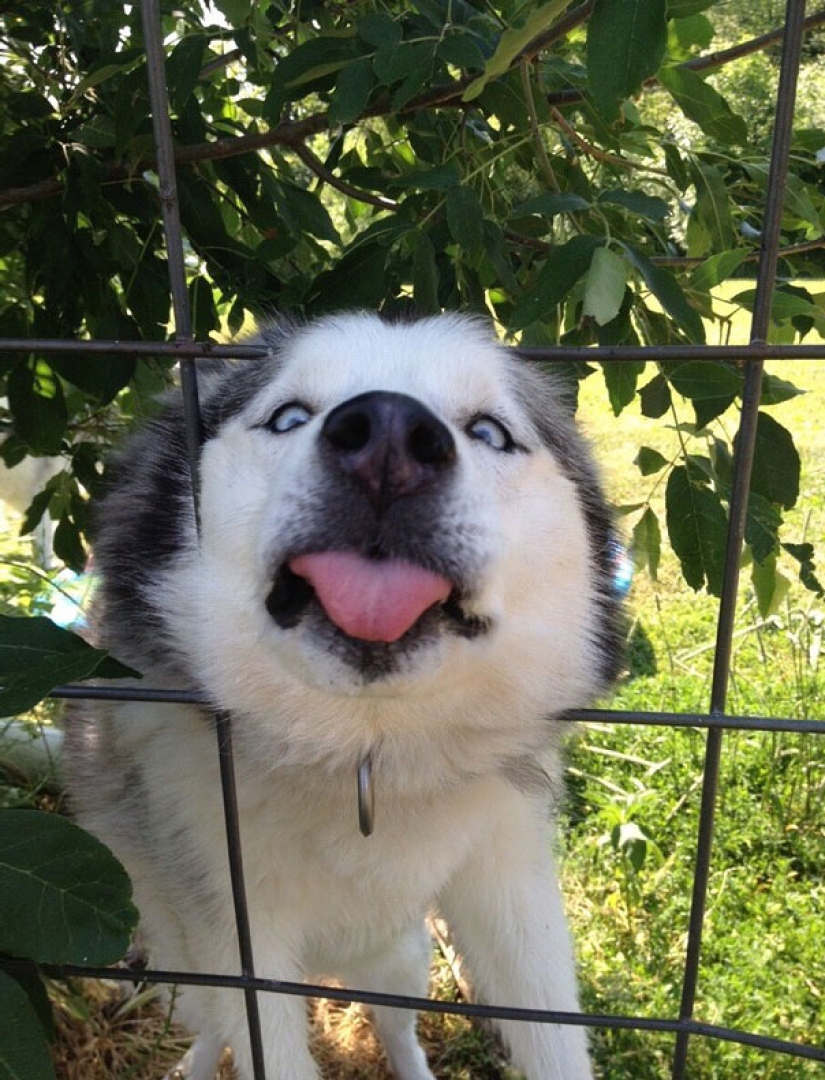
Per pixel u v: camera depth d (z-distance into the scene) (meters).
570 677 0.49
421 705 0.44
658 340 0.58
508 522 0.45
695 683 1.08
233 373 0.55
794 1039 0.69
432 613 0.38
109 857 0.34
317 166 0.64
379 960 0.63
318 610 0.37
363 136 0.83
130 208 0.62
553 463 0.51
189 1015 0.62
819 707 0.99
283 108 0.59
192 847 0.50
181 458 0.52
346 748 0.45
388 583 0.36
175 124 0.60
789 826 0.90
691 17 0.51
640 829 0.86
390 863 0.50
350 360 0.45
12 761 0.87
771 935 0.79
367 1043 0.76
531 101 0.52
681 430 0.55
